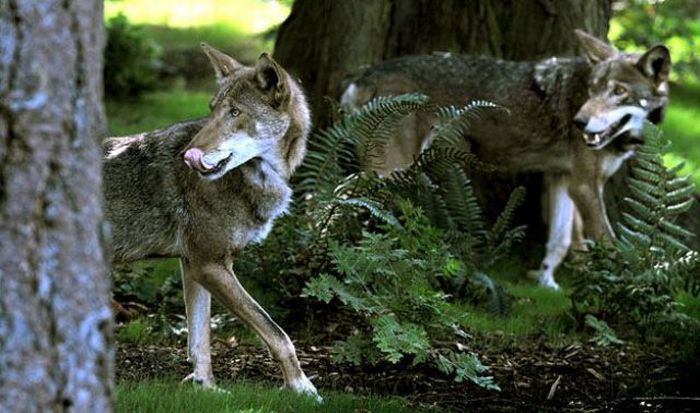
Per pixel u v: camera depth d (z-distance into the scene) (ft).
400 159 46.88
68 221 15.24
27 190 14.98
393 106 38.40
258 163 30.25
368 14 52.29
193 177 30.09
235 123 29.14
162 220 30.37
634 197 53.57
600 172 48.91
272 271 38.14
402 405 29.84
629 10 89.66
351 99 48.83
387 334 30.63
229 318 38.09
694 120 81.56
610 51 48.37
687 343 38.37
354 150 43.37
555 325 41.29
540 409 31.63
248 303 30.04
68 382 15.20
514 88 49.14
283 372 29.89
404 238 35.22
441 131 40.27
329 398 29.30
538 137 49.26
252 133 29.45
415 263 33.50
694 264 39.65
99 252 15.71
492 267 50.52
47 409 15.05
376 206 35.27
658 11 90.43
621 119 47.32
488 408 31.45
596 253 41.50
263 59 29.35
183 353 34.96
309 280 37.81
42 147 15.05
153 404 26.17
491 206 53.01
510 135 49.44
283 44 54.44
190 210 30.14
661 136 40.93
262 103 29.63
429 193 42.93
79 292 15.33
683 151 72.59
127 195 30.30
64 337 15.16
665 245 40.52
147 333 36.58
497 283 42.91
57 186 15.15
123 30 77.36
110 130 65.46
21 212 14.96
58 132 15.15
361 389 32.40
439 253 35.09
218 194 30.07
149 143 30.86
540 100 48.98
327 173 39.06
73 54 15.33
